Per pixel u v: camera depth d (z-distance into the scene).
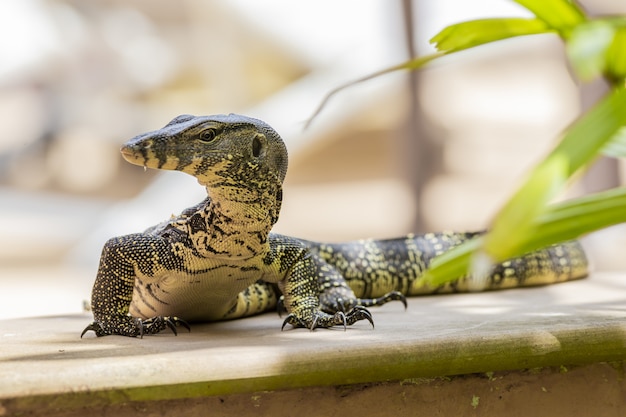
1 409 4.89
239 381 5.30
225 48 43.72
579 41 3.30
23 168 47.97
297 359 5.42
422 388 5.82
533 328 6.03
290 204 36.22
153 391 5.14
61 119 47.78
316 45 41.12
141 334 6.49
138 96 47.28
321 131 27.14
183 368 5.22
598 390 6.21
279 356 5.41
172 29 44.50
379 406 5.73
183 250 6.69
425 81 25.80
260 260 6.85
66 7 44.53
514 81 38.75
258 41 42.59
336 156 35.84
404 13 25.27
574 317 6.64
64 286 25.92
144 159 6.01
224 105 44.81
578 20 4.39
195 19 43.81
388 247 9.21
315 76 27.52
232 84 44.56
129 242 6.73
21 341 6.35
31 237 34.56
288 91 27.64
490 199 32.94
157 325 6.66
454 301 8.42
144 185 47.62
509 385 6.02
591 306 7.54
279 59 43.19
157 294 7.05
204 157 6.15
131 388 5.10
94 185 47.66
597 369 6.21
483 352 5.78
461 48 4.83
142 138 6.02
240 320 7.64
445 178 34.78
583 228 4.19
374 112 31.22
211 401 5.39
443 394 5.87
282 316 7.90
